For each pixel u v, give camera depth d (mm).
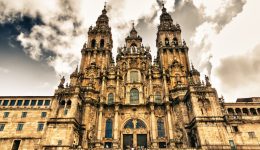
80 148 40812
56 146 41000
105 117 52219
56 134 42438
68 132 42531
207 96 47219
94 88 56062
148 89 57344
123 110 53312
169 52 65125
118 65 62500
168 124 49094
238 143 41281
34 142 42562
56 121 44000
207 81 49906
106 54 64625
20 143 42562
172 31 71500
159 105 53250
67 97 48031
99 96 55031
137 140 49188
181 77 58281
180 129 47938
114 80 59219
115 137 47156
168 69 60438
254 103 48531
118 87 56656
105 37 70625
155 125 49594
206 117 44000
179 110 50719
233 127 43281
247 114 47250
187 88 53531
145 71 61156
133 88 57969
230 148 40344
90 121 49594
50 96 48844
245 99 54812
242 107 48188
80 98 50031
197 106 45594
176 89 54312
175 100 52719
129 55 65125
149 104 52469
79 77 57969
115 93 56156
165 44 68875
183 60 63094
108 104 53125
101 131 48812
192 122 45438
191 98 47062
